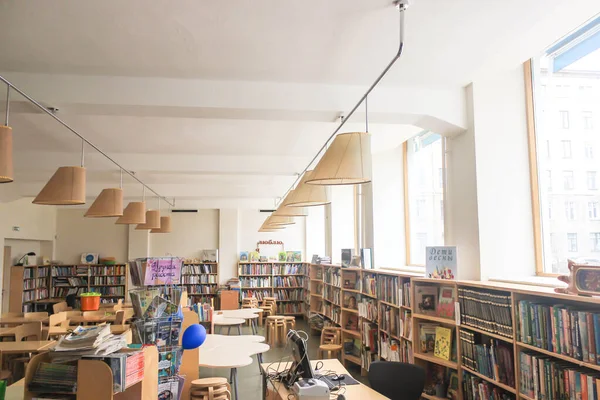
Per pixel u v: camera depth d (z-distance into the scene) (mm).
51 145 7258
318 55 4109
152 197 12758
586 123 3971
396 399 3885
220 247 14023
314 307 10859
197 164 8273
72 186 4055
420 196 7551
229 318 7801
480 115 4871
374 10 3328
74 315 7984
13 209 10984
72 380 2498
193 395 4293
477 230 4750
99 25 3496
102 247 13828
